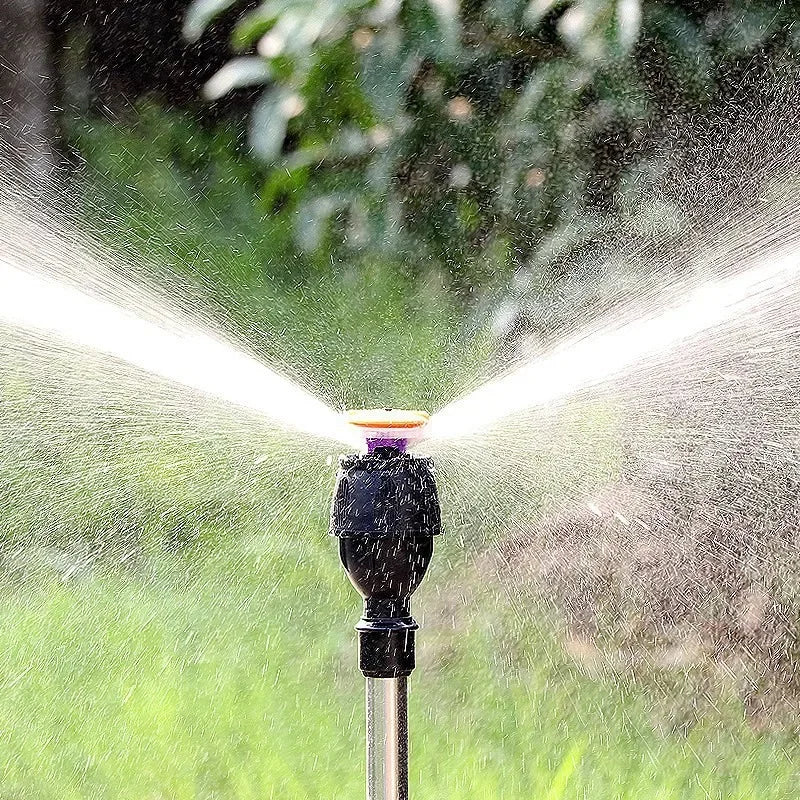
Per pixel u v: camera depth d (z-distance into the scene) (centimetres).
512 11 724
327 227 870
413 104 804
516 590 674
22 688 600
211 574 712
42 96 1092
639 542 698
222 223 1032
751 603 653
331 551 718
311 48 737
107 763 535
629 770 523
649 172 793
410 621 344
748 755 534
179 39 1100
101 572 719
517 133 801
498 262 843
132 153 1078
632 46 718
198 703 578
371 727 345
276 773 520
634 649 630
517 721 562
